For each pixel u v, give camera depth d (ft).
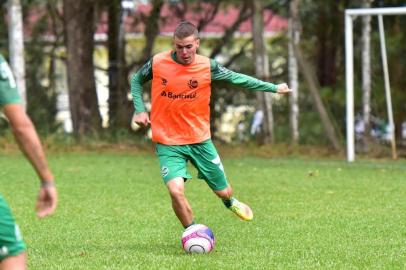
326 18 197.26
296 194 107.96
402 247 69.62
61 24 214.69
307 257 65.16
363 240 73.10
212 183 69.97
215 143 191.62
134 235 77.30
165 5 224.53
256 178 127.85
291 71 189.78
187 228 67.87
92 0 187.32
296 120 188.34
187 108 68.23
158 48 230.68
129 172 134.82
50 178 38.52
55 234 77.97
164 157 68.39
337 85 192.54
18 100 38.32
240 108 205.16
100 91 235.40
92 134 187.01
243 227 81.41
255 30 179.32
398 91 185.06
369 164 151.94
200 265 61.41
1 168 139.95
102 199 102.99
